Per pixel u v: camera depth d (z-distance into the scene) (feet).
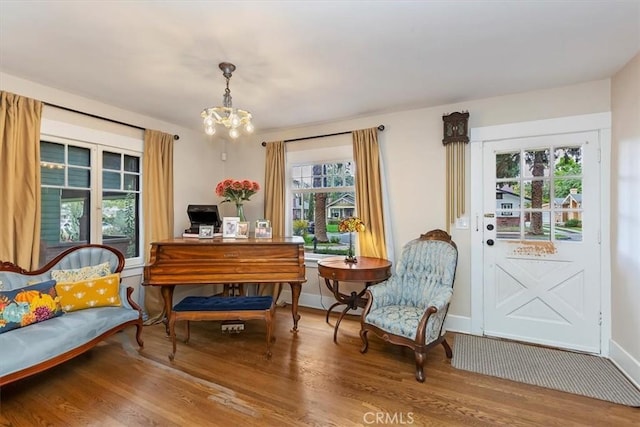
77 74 8.64
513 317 10.24
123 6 5.78
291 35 6.74
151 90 9.79
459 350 9.36
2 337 6.82
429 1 5.65
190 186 14.15
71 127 10.11
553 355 9.01
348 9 5.87
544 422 6.10
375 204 11.98
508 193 10.34
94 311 8.61
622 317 8.23
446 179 11.05
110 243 11.42
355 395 7.00
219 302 9.32
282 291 14.38
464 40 6.98
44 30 6.55
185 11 5.92
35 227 9.00
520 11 5.96
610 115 8.91
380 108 11.50
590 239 9.26
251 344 9.74
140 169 12.36
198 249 10.16
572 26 6.44
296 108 11.46
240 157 15.51
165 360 8.66
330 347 9.53
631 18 6.15
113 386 7.33
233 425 5.99
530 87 9.62
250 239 11.24
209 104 11.03
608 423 6.09
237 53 7.50
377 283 10.55
